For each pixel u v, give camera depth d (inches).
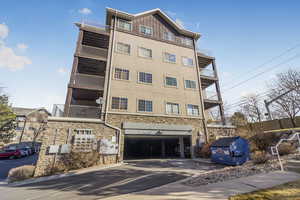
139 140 1057.5
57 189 303.4
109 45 726.5
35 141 1636.3
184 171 426.0
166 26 919.0
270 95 1023.6
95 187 303.0
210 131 779.4
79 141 526.0
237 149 515.8
